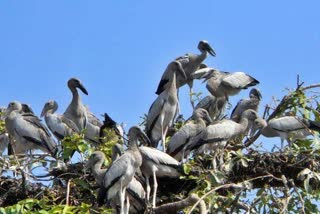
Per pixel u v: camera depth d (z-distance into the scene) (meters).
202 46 21.64
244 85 21.08
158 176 16.80
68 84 21.19
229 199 15.52
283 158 16.70
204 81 21.53
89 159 16.55
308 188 15.77
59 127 20.23
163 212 15.59
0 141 21.19
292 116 18.78
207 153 17.89
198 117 18.48
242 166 16.69
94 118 21.30
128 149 16.61
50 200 16.47
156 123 19.33
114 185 15.95
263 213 15.85
